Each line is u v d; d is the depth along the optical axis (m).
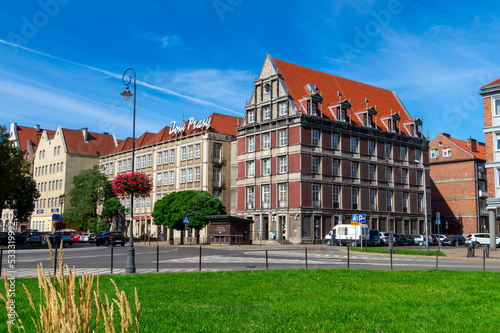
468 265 26.64
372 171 71.94
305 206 63.00
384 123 75.00
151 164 86.06
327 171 66.06
